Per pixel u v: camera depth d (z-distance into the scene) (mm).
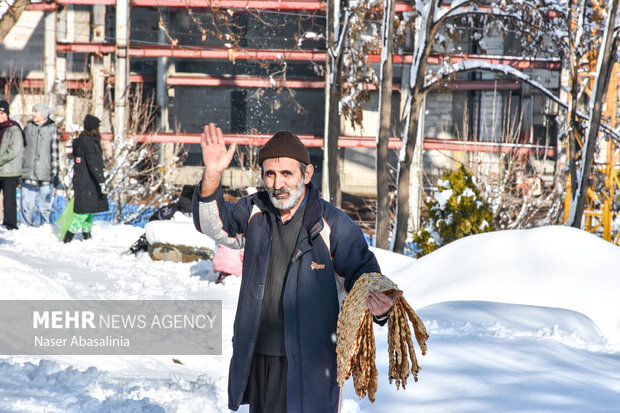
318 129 42219
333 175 19656
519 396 3596
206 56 32000
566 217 25500
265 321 2557
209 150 2434
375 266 2443
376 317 2355
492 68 18391
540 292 7074
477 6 17859
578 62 20328
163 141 31031
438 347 4688
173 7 37875
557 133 30078
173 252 9586
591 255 7383
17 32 37688
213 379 4113
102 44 33125
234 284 8070
